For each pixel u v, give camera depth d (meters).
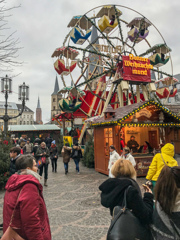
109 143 11.09
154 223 1.86
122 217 2.02
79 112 26.14
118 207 2.15
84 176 10.97
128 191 2.13
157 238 1.81
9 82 10.40
